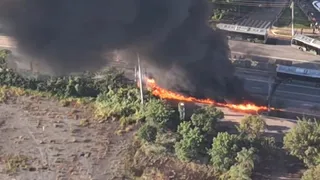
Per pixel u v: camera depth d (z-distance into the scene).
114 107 54.44
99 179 46.19
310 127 45.97
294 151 45.72
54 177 46.34
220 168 45.75
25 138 51.00
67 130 52.12
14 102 56.34
